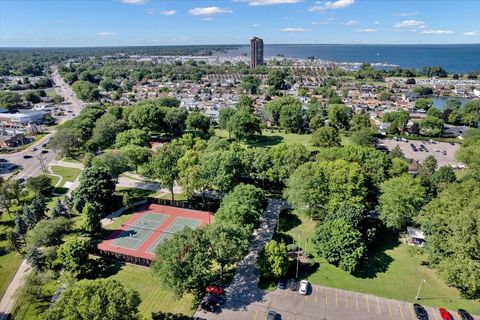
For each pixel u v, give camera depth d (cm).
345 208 7294
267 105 19862
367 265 6875
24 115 19838
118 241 7988
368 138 14400
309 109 19475
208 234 6169
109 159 10612
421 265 6875
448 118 18812
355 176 8119
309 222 8544
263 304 5859
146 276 6669
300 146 10275
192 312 5712
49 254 6788
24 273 6944
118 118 17888
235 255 6097
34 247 6775
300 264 6888
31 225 8150
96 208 8850
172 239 5947
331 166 8494
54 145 13212
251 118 15638
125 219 9006
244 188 7869
